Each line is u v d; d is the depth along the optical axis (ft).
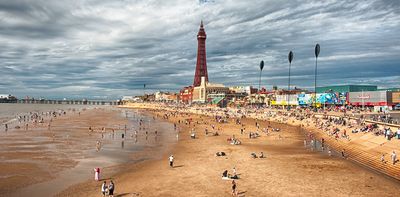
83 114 602.03
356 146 191.52
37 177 128.67
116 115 593.01
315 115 391.45
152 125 381.81
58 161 159.43
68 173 136.56
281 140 246.88
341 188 116.47
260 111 531.91
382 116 298.76
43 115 532.32
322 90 602.03
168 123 413.59
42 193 108.58
